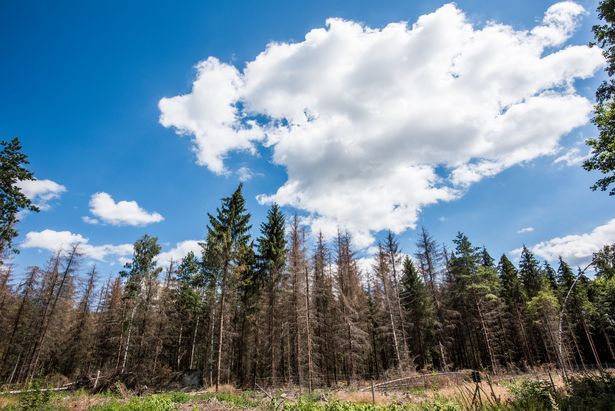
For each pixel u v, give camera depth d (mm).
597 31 13898
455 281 40031
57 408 13641
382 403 14914
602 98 14172
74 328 41500
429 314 37969
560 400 10148
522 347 48312
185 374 28422
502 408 10281
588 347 50750
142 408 13430
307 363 26438
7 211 21797
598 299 41062
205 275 33094
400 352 30516
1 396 15836
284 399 14383
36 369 37719
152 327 35906
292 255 29422
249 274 32812
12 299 38562
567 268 46250
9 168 21359
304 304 26875
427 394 17062
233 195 31406
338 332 30297
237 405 15281
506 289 47188
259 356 33656
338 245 38156
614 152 13688
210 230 29531
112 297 43625
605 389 10953
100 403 15016
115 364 35938
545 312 39344
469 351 42625
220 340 25906
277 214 35500
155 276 36375
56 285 37594
